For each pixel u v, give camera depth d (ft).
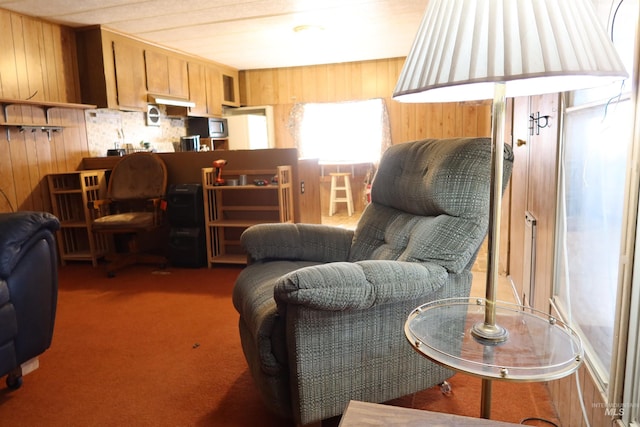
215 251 12.71
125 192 12.48
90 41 13.73
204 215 12.39
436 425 2.82
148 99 15.69
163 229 13.65
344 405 4.52
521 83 3.27
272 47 17.46
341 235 6.59
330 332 4.32
